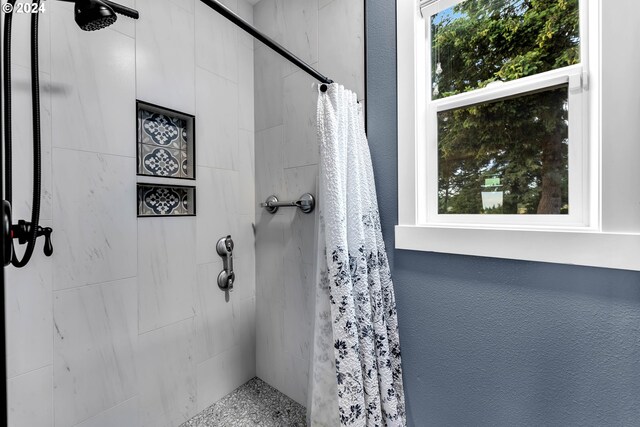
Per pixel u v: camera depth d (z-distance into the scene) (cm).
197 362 140
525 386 86
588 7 78
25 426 92
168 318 129
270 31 154
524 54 89
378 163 114
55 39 98
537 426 84
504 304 89
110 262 111
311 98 137
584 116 79
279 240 155
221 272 150
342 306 93
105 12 74
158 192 130
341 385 92
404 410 108
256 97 164
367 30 116
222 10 78
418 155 105
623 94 70
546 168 86
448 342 99
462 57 100
